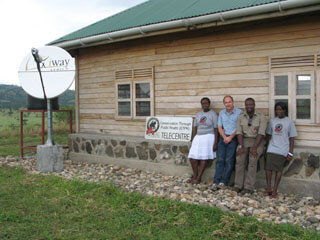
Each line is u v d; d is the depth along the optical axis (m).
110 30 7.18
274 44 5.89
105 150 8.22
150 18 7.05
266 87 6.00
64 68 7.27
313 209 4.76
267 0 5.22
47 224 4.18
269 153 5.34
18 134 16.19
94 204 4.91
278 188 5.70
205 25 5.94
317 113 5.52
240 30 6.25
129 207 4.77
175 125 7.04
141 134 7.74
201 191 5.77
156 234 3.89
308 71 5.57
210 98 6.66
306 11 4.93
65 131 17.56
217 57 6.55
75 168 7.90
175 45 7.11
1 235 3.84
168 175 7.09
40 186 5.92
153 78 7.43
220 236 3.79
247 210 4.61
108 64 8.30
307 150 5.43
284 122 5.34
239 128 5.66
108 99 8.36
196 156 6.25
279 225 3.97
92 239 3.77
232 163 5.92
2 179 6.47
